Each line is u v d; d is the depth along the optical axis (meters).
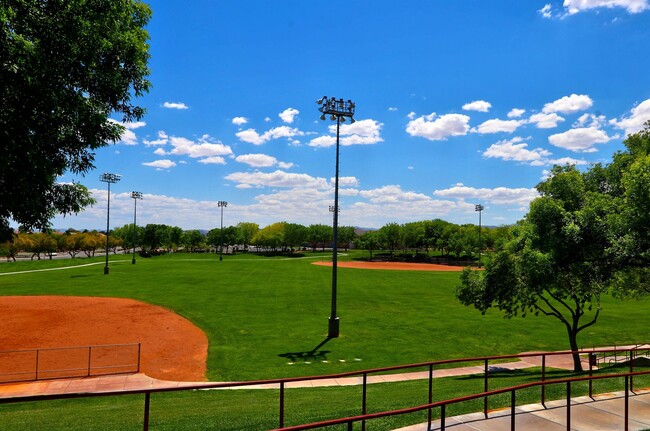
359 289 47.56
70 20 8.49
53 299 38.62
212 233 162.88
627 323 31.00
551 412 9.38
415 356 21.83
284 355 21.62
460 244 106.94
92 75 9.62
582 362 21.64
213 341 24.44
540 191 18.94
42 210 9.99
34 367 19.58
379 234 137.00
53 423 10.69
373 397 12.98
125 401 14.50
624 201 13.98
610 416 9.11
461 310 34.75
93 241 125.81
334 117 25.77
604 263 16.03
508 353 23.17
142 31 11.26
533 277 17.31
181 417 10.91
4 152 8.12
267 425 9.38
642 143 17.22
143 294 41.50
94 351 22.47
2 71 7.58
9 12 7.31
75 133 10.03
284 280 55.50
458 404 10.44
